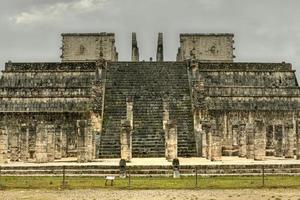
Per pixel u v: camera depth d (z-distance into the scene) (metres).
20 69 61.69
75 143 53.94
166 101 51.38
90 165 38.00
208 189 29.55
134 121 52.09
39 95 56.69
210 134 45.16
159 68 60.62
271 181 33.22
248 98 57.75
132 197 26.67
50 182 32.81
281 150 52.78
